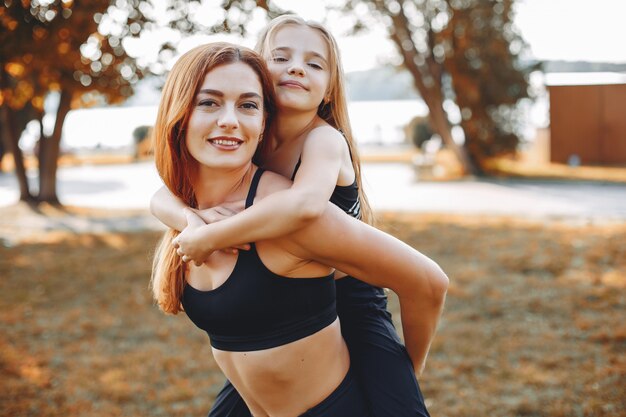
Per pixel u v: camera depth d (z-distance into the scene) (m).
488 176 16.44
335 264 1.27
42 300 6.02
